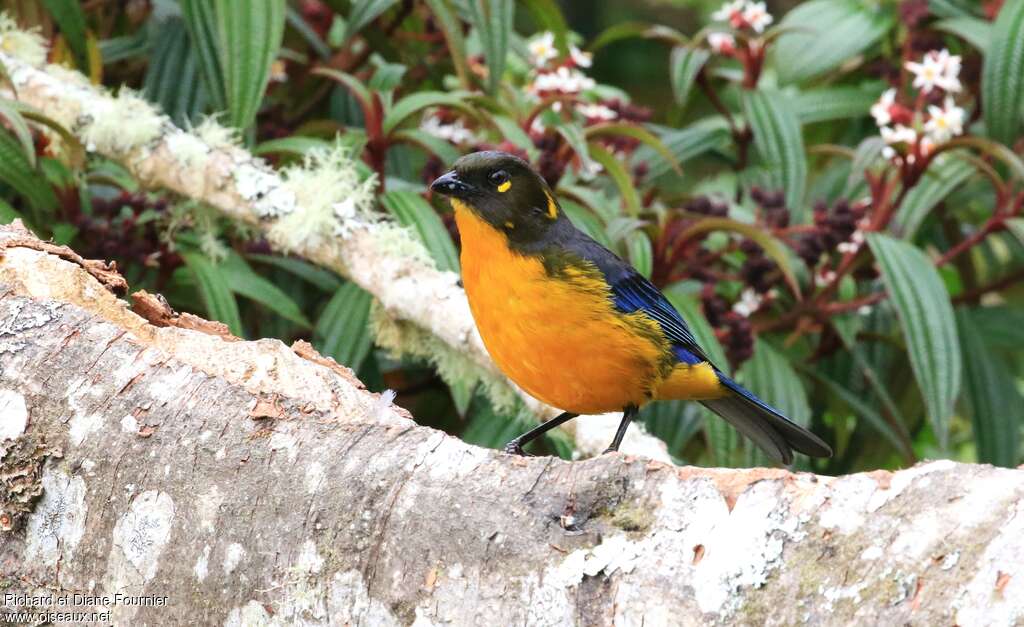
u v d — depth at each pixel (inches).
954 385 391.5
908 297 396.8
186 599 212.4
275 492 208.1
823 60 498.3
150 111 392.2
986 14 511.8
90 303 253.3
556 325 306.0
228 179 377.7
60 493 222.8
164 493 215.5
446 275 360.5
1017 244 520.1
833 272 454.3
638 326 310.7
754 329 439.2
